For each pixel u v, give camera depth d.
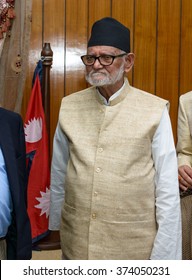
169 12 2.86
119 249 1.42
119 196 1.41
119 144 1.43
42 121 2.57
